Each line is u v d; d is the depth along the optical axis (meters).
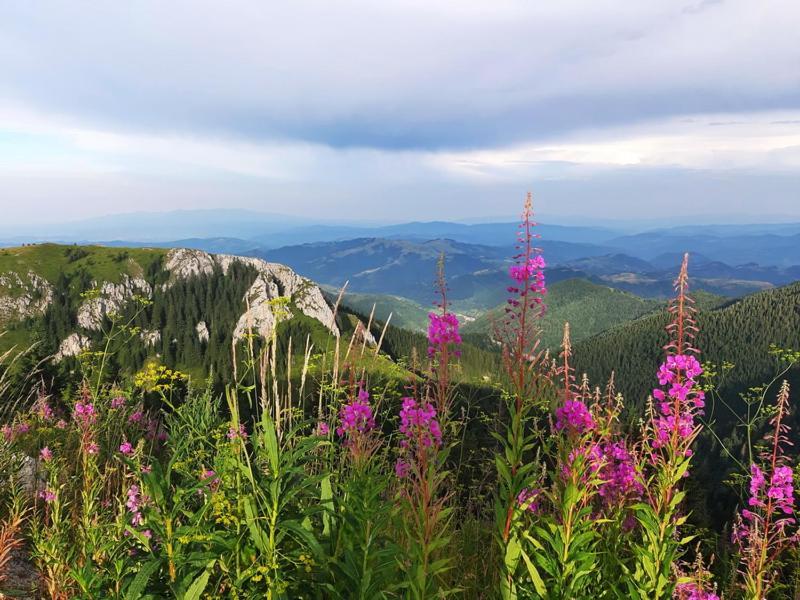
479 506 6.09
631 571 4.23
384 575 3.39
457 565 4.72
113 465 5.93
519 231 3.87
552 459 3.95
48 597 4.23
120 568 3.25
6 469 5.94
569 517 3.54
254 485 3.52
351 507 3.52
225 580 3.60
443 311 4.21
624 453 4.39
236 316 144.25
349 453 4.68
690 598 4.37
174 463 3.66
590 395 3.83
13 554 4.95
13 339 123.06
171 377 5.18
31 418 8.29
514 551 3.71
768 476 4.40
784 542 4.28
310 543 3.22
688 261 3.71
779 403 4.31
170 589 3.30
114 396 7.25
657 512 3.81
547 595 3.46
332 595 3.29
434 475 3.55
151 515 3.26
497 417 5.64
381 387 4.49
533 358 3.78
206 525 3.53
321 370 4.76
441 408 4.12
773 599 4.70
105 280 146.50
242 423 4.34
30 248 155.38
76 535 4.53
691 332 3.78
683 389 3.67
